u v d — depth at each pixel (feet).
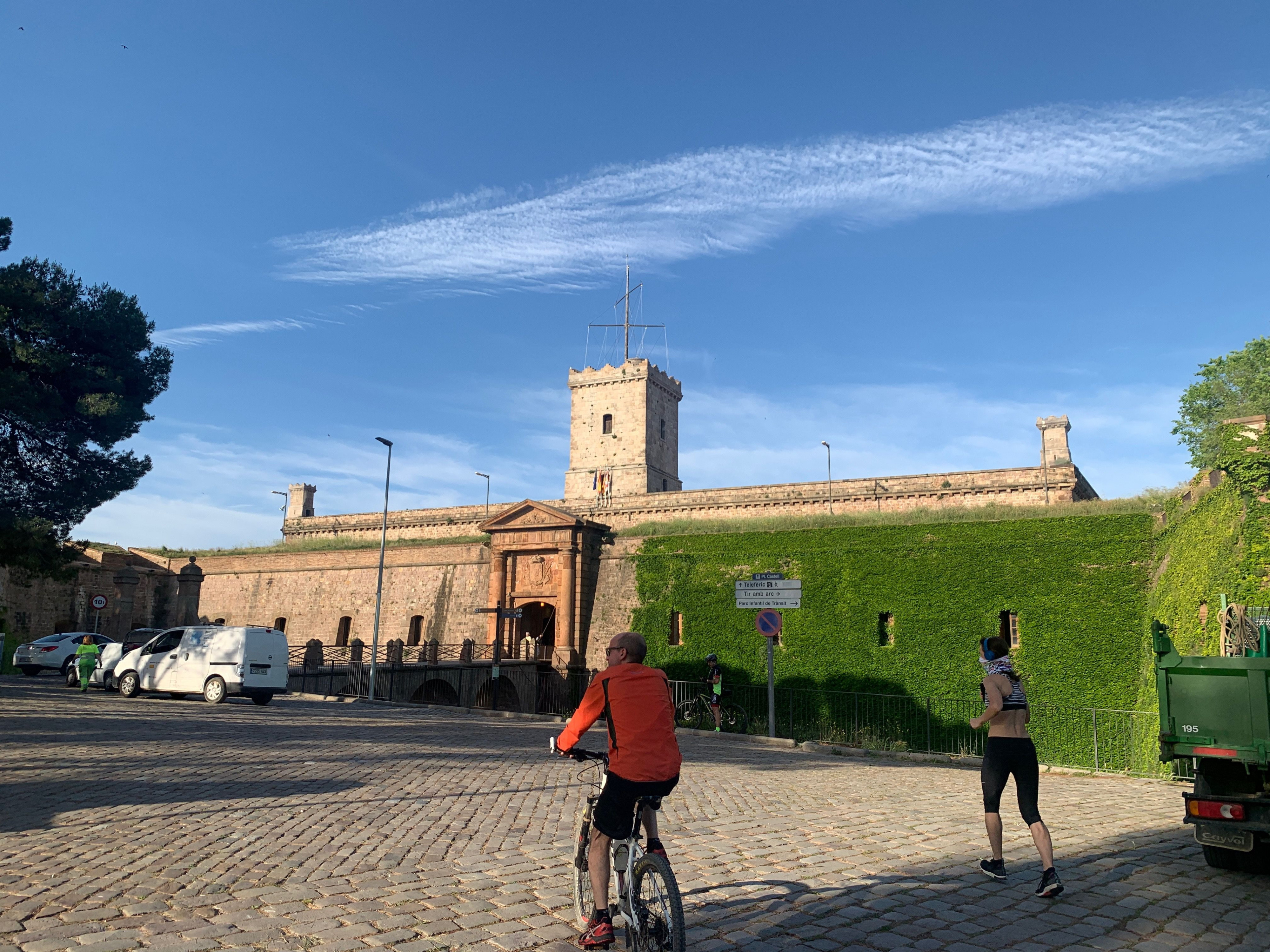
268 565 186.80
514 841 29.99
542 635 155.74
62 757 44.83
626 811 17.65
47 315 94.99
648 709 18.24
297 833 29.84
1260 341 154.20
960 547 117.80
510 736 70.03
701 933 20.54
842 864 27.68
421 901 22.45
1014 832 34.06
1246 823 26.53
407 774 45.24
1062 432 157.58
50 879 22.99
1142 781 55.88
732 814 36.70
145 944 18.53
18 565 103.60
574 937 20.06
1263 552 61.93
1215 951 20.10
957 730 111.34
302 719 74.33
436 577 166.30
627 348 251.39
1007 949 20.04
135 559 187.93
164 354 107.55
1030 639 110.42
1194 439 156.87
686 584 139.33
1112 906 23.57
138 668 87.97
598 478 238.68
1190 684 28.81
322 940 19.26
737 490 169.27
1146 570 105.50
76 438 97.35
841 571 125.59
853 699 118.93
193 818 31.63
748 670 130.00
